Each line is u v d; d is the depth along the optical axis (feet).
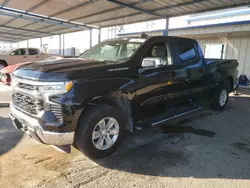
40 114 8.98
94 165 9.86
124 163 10.11
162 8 29.17
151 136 13.43
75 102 8.89
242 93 29.76
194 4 26.63
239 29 33.01
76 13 34.27
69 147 9.73
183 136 13.58
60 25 44.80
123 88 10.53
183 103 14.85
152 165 10.00
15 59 47.52
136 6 28.86
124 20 38.32
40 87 8.94
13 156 10.36
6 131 13.39
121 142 11.58
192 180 8.88
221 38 40.57
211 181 8.84
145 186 8.41
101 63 10.77
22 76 9.69
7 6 31.45
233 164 10.25
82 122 9.52
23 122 9.78
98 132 10.08
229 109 20.74
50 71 9.14
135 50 11.96
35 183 8.34
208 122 16.53
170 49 13.65
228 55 39.86
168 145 12.17
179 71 13.76
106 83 9.90
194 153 11.28
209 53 42.96
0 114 16.99
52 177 8.79
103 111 9.95
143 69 11.61
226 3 25.71
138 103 11.51
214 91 18.51
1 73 27.55
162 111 13.19
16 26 51.29
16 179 8.55
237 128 15.35
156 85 12.30
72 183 8.45
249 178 9.13
